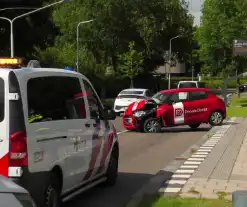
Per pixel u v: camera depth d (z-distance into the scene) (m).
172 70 110.00
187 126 23.31
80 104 7.42
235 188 8.54
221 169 10.50
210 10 45.44
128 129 20.67
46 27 50.75
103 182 9.11
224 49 46.53
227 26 43.31
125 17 60.53
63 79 6.98
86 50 60.78
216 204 7.45
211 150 13.62
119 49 62.53
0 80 5.81
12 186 4.08
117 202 7.98
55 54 56.25
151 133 19.92
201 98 21.05
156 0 62.97
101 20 59.31
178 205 7.41
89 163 7.57
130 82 69.00
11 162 5.67
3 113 5.75
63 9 61.44
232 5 43.38
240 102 45.47
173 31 68.69
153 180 9.47
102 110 8.52
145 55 66.06
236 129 19.97
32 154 5.84
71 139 6.84
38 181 5.87
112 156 9.15
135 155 13.64
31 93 6.05
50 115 6.38
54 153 6.32
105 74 65.38
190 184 8.91
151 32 60.91
